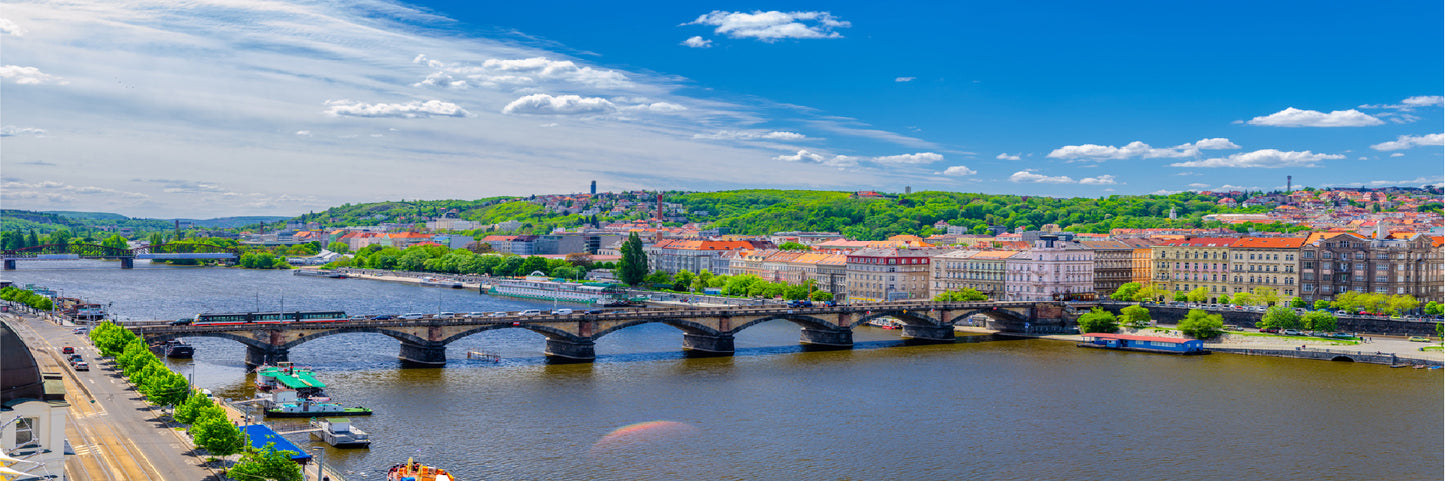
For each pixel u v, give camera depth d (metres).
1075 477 182.75
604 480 176.38
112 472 156.38
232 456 167.88
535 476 177.88
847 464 189.00
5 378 105.19
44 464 102.06
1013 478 181.88
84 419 191.75
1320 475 185.12
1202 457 195.88
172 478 154.50
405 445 195.50
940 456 195.25
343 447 192.38
